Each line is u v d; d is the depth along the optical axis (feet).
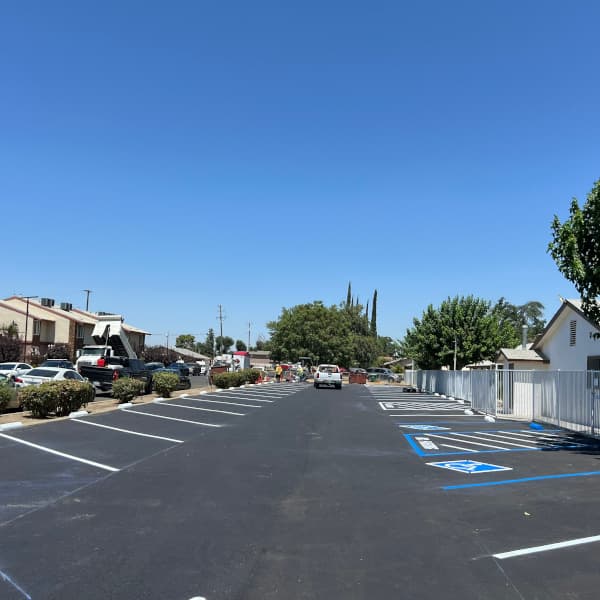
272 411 75.00
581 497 28.91
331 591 16.85
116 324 110.83
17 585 16.94
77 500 26.68
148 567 18.52
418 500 27.96
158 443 44.24
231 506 26.18
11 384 68.03
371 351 318.04
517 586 17.37
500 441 50.11
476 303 133.59
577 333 78.74
